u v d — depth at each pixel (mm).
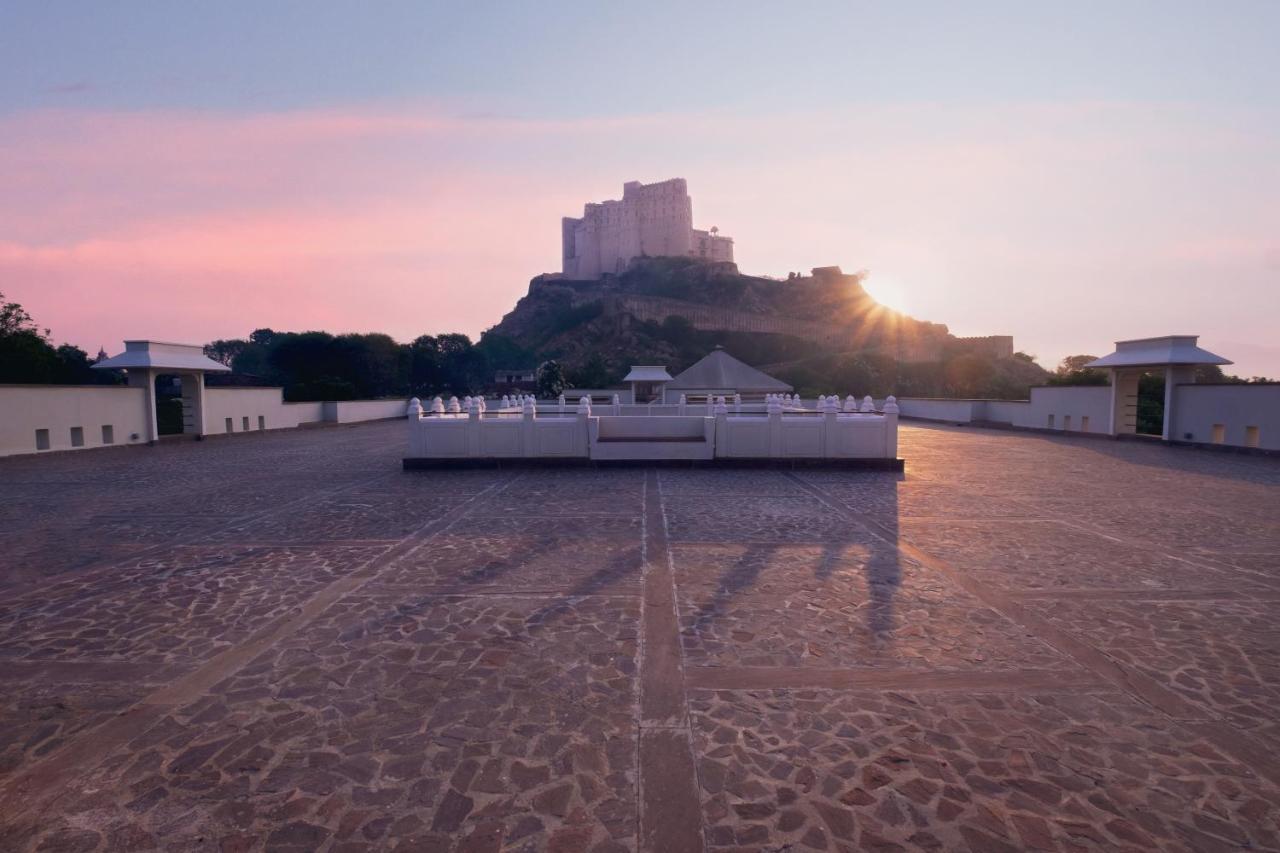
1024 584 5875
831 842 2561
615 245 139500
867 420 14430
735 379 40125
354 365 59500
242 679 4008
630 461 14516
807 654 4340
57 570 6469
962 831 2619
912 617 5023
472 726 3441
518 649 4434
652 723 3463
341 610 5242
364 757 3164
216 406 25484
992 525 8383
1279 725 3430
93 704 3715
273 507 9906
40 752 3229
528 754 3180
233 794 2885
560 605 5316
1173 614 5102
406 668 4148
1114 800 2811
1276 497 10562
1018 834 2600
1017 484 12039
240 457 17781
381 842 2572
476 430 14648
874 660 4250
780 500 10281
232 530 8281
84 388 19422
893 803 2797
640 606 5289
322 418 34344
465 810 2768
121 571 6418
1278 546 7293
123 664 4250
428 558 6828
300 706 3670
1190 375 20188
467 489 11570
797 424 14430
